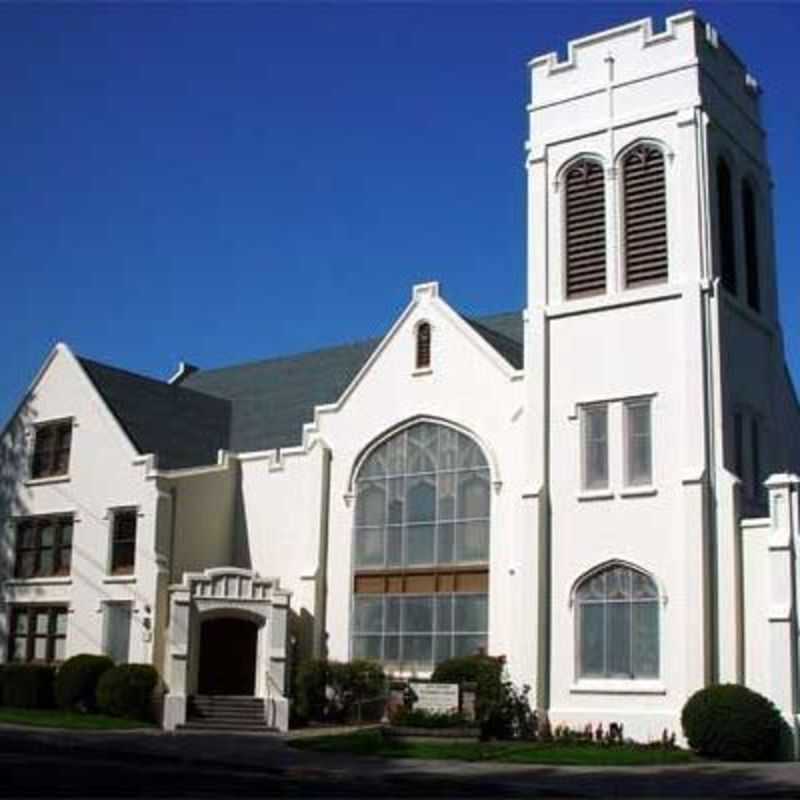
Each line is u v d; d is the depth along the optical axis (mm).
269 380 48875
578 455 34375
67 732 33969
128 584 40844
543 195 36875
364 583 39062
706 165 34469
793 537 30797
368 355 46375
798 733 29672
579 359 35000
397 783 24578
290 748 30578
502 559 35906
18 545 44781
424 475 38469
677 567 31906
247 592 38406
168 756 28547
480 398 37469
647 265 34625
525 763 27891
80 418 44062
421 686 33969
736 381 34344
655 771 26500
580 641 33312
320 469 40625
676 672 31391
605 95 36438
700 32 35438
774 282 38000
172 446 43844
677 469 32531
